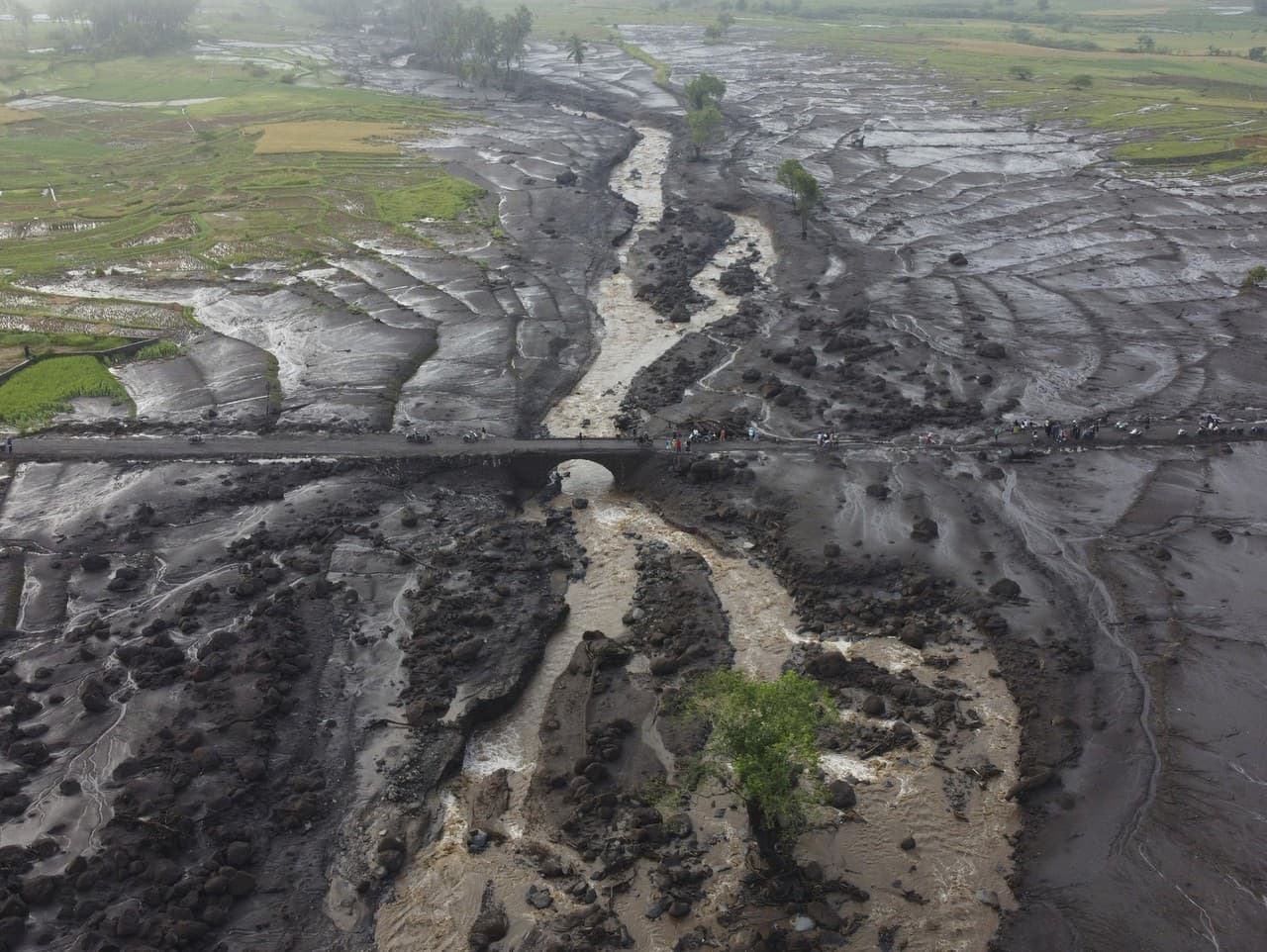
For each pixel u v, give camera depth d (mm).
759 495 85250
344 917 51375
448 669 66625
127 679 63594
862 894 51844
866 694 65250
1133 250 144750
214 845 53219
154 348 113688
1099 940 48312
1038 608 71250
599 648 68000
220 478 86062
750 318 121750
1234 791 55469
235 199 171625
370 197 172125
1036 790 56969
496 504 86375
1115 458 88562
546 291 130125
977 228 155875
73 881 50156
